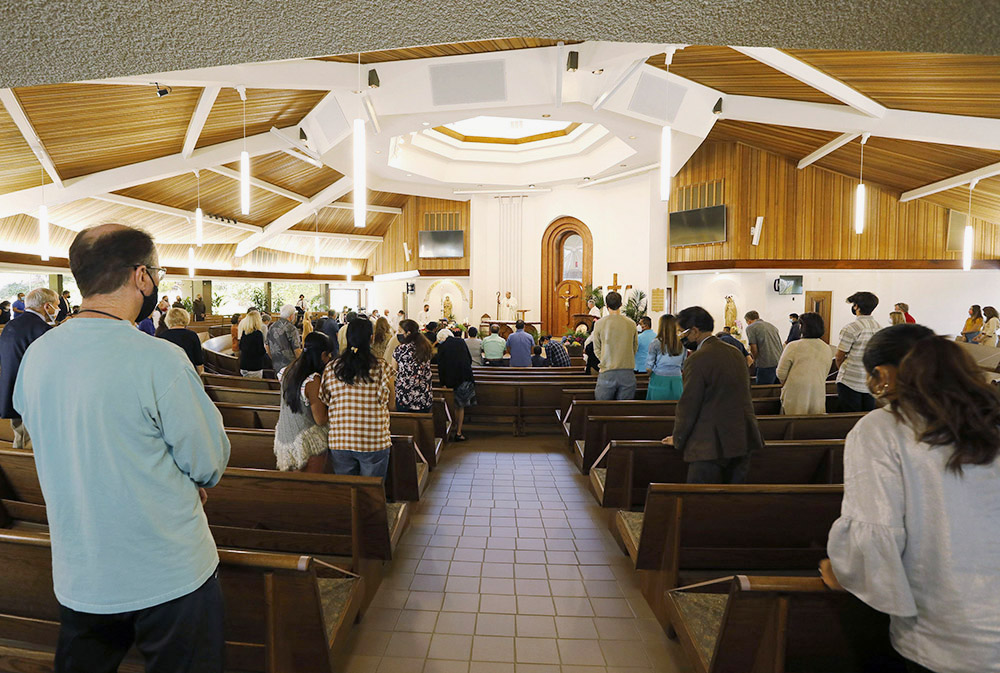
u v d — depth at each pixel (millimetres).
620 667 2424
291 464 3148
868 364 1504
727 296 14359
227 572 1874
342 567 2875
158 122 8383
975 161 9742
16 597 1964
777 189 13602
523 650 2541
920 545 1236
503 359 10422
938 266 13273
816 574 2705
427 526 3963
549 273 18047
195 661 1339
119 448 1232
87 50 1373
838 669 1808
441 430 5836
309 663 2008
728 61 7621
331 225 20250
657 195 14875
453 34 1388
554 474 5211
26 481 3182
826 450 3434
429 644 2576
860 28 1355
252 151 10617
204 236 16438
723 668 1847
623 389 5438
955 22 1308
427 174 15727
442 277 19891
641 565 2734
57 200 9148
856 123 8250
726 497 2525
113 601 1246
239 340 6918
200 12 1217
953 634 1191
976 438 1206
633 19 1329
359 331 3078
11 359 3551
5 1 1130
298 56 1466
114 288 1321
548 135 16031
